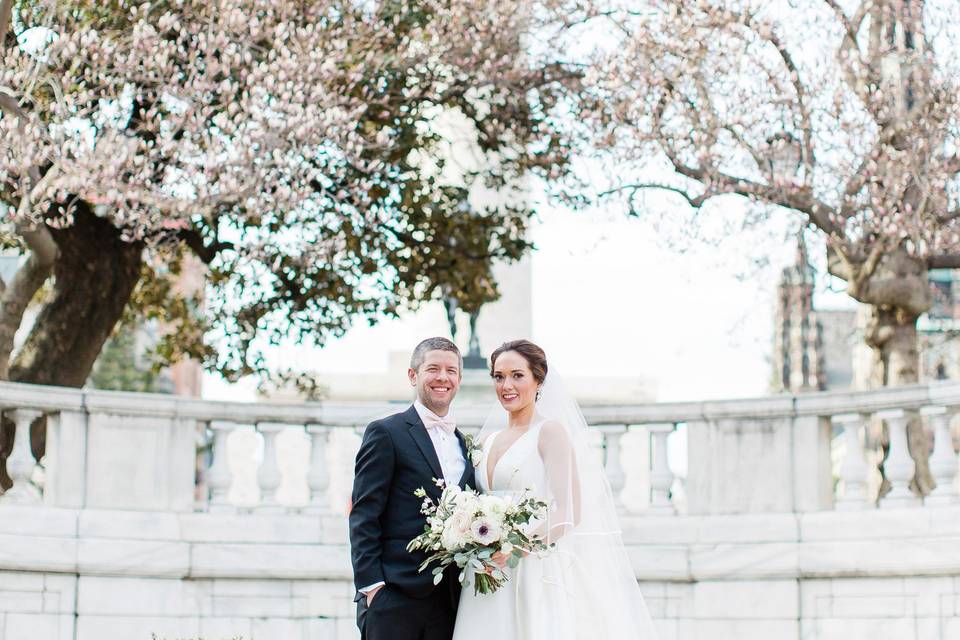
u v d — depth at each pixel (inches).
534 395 283.9
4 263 1336.1
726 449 461.1
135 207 559.2
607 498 292.7
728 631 443.8
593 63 635.5
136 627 428.1
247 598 446.3
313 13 601.9
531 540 259.3
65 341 637.9
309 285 682.2
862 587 425.1
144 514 436.5
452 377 275.1
